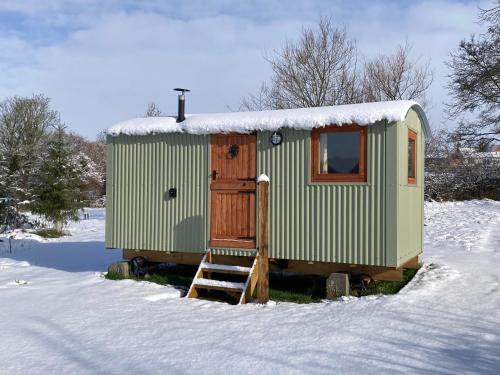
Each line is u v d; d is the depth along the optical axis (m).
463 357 4.71
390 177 7.05
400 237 7.20
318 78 22.92
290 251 7.74
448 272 8.30
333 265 7.71
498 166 25.69
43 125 35.97
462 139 25.61
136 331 5.92
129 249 9.23
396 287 7.72
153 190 8.92
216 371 4.59
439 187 25.67
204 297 7.99
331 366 4.59
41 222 20.33
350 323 5.91
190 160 8.59
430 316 6.06
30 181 19.89
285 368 4.59
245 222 8.12
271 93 23.61
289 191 7.76
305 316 6.38
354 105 7.66
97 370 4.71
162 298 7.75
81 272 10.16
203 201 8.46
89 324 6.25
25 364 4.92
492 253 10.49
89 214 28.61
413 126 8.21
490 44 22.72
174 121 8.85
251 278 7.57
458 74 23.62
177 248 8.68
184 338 5.60
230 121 8.16
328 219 7.47
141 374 4.57
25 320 6.49
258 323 6.14
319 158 7.56
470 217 17.47
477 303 6.59
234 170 8.23
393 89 24.23
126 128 9.08
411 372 4.38
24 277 9.85
